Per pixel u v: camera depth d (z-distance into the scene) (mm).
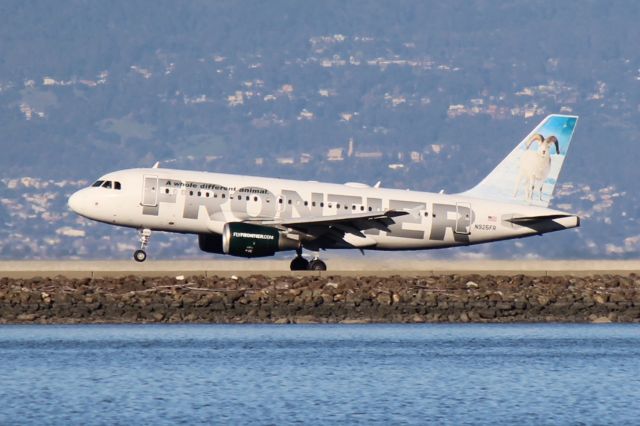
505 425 149000
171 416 151875
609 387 169000
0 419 150250
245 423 148875
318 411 154750
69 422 149125
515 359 188625
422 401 160375
